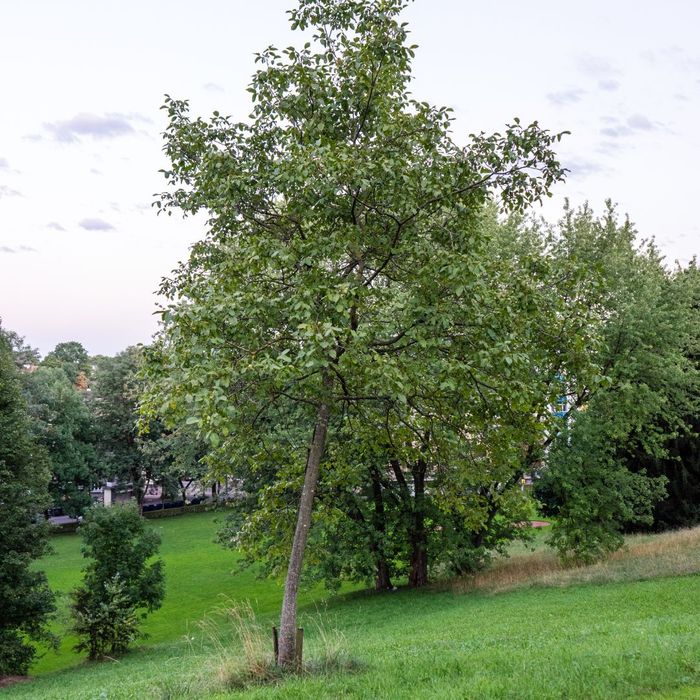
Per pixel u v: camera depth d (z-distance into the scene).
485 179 10.71
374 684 8.84
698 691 7.51
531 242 27.12
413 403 11.25
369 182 9.90
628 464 35.62
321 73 10.92
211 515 65.94
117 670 21.98
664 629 12.41
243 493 29.17
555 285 11.22
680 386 28.25
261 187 11.09
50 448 63.28
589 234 27.86
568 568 26.11
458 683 8.59
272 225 11.87
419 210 10.45
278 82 11.02
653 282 27.02
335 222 10.86
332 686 8.84
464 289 9.67
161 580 27.97
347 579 27.62
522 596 22.38
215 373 8.70
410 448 13.05
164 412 9.80
